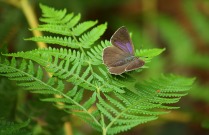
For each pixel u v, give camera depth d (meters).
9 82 0.41
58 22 0.37
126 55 0.34
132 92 0.35
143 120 0.34
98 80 0.35
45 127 0.40
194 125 0.66
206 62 0.68
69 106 0.34
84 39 0.37
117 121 0.34
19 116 0.40
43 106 0.40
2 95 0.40
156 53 0.36
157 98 0.35
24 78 0.34
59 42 0.36
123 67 0.34
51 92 0.34
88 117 0.34
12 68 0.34
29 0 0.56
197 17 0.73
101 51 0.36
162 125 0.65
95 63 0.36
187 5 0.74
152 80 0.36
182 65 0.69
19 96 0.41
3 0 0.54
